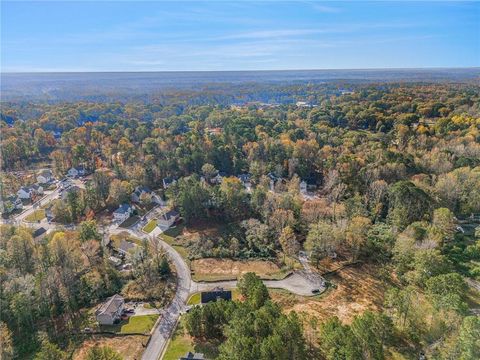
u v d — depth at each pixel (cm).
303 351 4384
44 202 10931
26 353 5244
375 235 7869
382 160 10769
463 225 8531
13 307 5500
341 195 9594
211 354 4825
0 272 6119
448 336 4694
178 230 8969
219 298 5550
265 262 7444
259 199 9144
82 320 5809
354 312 5741
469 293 5878
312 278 6781
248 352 3916
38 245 7094
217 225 9112
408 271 6531
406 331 5034
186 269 7275
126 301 6253
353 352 3984
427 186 9319
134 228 9175
